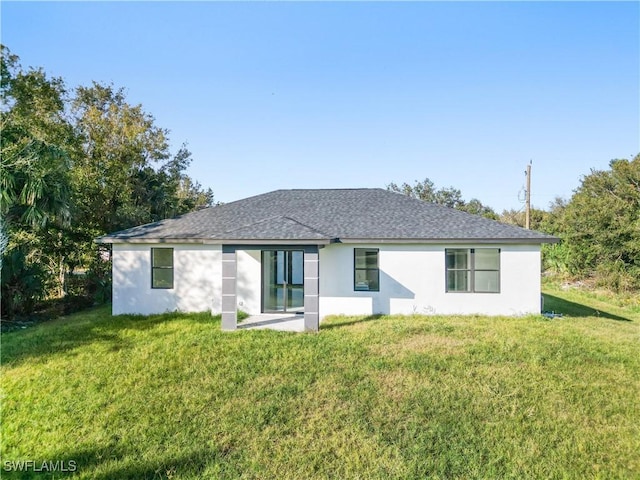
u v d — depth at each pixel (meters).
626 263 24.25
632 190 30.97
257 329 11.37
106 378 7.53
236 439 5.49
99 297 18.75
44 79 17.91
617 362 8.45
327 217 15.62
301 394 6.78
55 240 19.75
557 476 4.73
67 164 14.66
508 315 13.44
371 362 8.16
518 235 13.22
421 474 4.73
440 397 6.63
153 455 5.12
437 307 13.68
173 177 30.39
